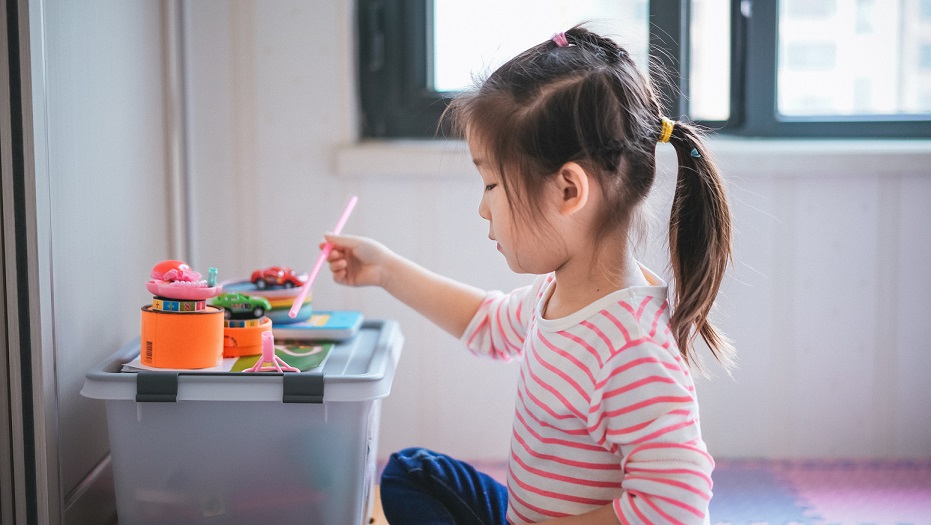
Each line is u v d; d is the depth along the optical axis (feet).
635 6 5.73
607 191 3.02
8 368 3.36
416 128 5.97
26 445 3.42
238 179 5.58
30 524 3.45
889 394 5.70
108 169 4.04
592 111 2.94
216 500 3.43
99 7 3.90
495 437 5.74
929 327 5.65
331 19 5.53
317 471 3.43
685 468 2.75
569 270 3.12
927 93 5.98
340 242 3.96
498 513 3.60
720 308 5.60
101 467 4.07
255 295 4.02
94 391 3.30
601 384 2.88
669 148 5.35
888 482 5.33
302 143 5.59
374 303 5.65
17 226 3.30
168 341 3.40
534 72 3.03
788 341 5.65
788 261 5.59
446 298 3.92
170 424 3.39
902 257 5.61
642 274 3.22
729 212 3.16
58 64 3.48
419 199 5.61
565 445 3.05
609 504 2.89
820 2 5.90
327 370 3.58
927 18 5.90
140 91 4.49
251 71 5.53
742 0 5.85
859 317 5.64
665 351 2.90
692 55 5.81
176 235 5.04
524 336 3.67
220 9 5.45
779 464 5.61
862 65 5.95
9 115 3.25
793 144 5.65
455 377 5.70
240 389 3.30
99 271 3.94
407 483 3.65
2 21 3.21
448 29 5.91
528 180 2.98
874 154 5.43
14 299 3.33
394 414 5.73
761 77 5.85
